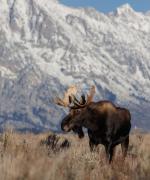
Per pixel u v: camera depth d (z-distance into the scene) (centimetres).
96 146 5378
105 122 5300
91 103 5372
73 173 4072
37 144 5931
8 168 3962
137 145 6756
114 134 5356
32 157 4725
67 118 5331
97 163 4597
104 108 5341
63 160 4484
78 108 5325
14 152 5028
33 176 3772
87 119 5316
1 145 5469
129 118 5597
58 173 3975
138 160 4944
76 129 5378
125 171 4506
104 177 4206
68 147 6075
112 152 5362
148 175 4197
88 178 4081
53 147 5947
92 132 5334
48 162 4281
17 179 3775
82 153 4906
